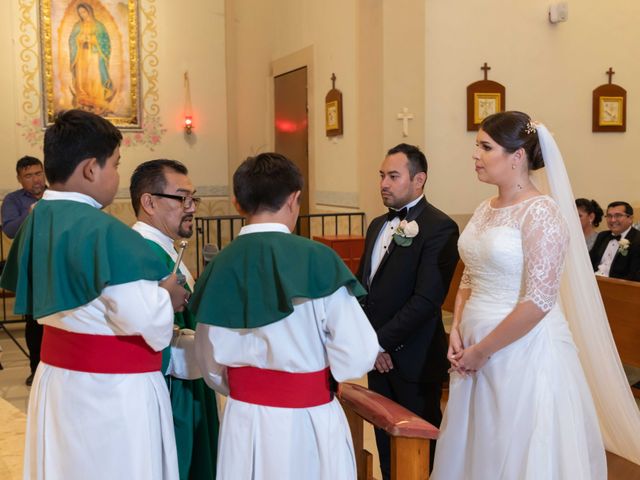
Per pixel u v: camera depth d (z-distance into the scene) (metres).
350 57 6.98
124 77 8.40
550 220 2.34
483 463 2.46
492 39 6.72
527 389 2.38
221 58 8.86
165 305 1.82
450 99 6.62
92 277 1.76
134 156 8.52
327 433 1.86
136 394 1.88
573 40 7.00
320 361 1.88
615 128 7.18
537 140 2.45
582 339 2.74
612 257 5.50
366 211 6.69
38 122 8.00
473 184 6.77
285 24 8.41
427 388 2.91
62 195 1.88
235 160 8.91
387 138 6.34
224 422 1.93
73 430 1.85
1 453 3.70
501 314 2.44
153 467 1.88
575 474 2.35
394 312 2.87
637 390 4.55
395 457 2.14
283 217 1.92
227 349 1.88
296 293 1.74
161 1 8.51
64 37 8.08
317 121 7.72
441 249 2.79
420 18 6.36
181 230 2.37
